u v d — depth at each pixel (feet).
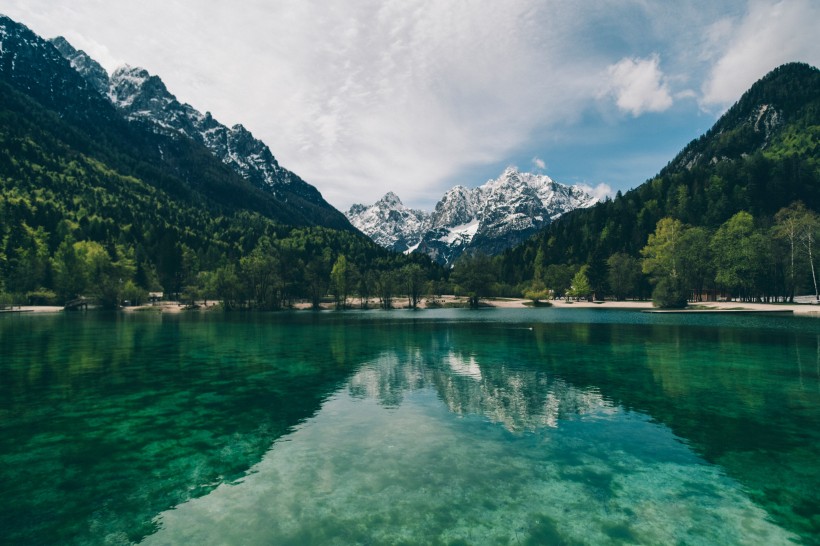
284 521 33.32
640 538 30.89
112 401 70.79
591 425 56.90
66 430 55.83
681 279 361.30
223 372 96.37
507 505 35.73
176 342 155.94
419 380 86.53
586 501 36.45
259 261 447.83
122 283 471.62
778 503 36.09
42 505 36.22
